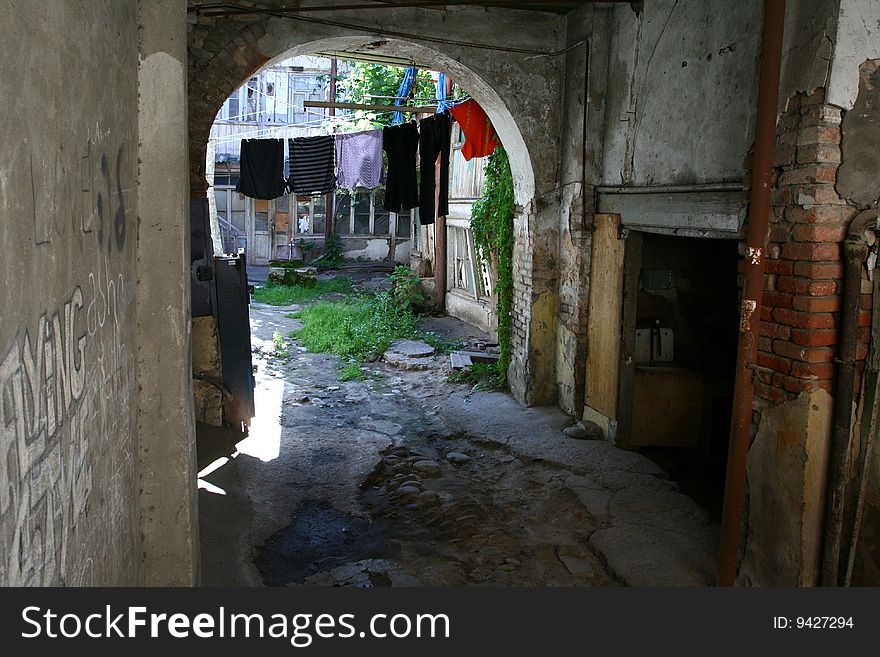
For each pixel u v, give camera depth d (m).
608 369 7.23
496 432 7.54
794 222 4.21
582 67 7.37
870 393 4.18
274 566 4.96
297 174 10.37
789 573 4.33
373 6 6.61
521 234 8.40
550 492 6.21
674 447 7.48
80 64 2.22
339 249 22.98
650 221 6.39
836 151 4.05
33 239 1.70
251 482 6.21
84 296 2.27
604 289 7.28
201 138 6.88
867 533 4.32
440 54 7.54
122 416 3.03
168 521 3.66
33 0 1.71
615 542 5.29
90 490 2.36
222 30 6.89
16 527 1.59
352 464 6.82
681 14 5.89
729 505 4.51
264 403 8.53
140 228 3.54
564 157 7.82
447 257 14.41
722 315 7.73
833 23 3.96
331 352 11.32
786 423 4.31
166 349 3.60
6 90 1.49
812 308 4.11
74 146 2.13
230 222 22.72
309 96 22.34
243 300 7.26
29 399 1.68
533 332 8.16
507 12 7.61
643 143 6.53
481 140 9.13
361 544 5.32
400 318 13.47
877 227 4.01
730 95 5.24
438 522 5.69
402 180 9.70
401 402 8.82
